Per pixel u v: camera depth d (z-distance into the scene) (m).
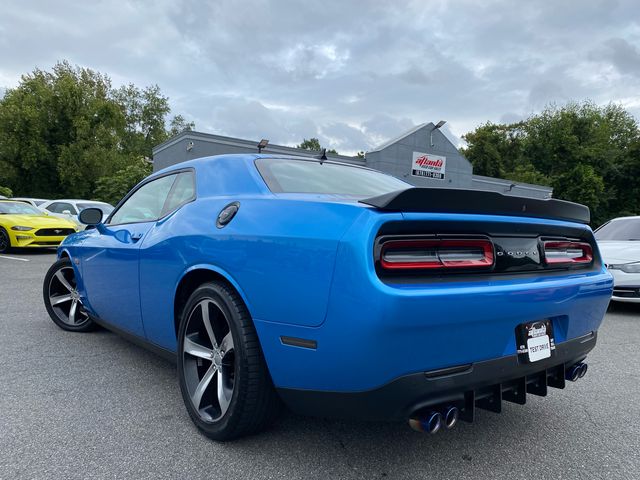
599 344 4.50
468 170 26.97
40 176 34.12
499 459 2.17
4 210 11.52
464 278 1.83
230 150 20.41
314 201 1.94
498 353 1.90
